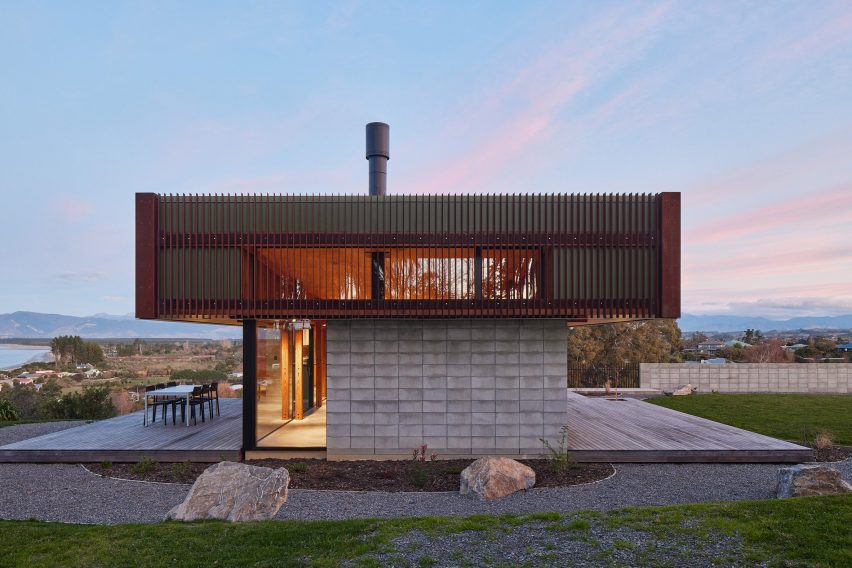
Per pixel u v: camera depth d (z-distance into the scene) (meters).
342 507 6.23
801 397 17.16
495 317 8.75
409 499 6.57
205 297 8.54
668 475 7.80
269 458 8.91
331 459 8.78
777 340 39.81
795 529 4.64
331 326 8.89
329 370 8.85
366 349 8.86
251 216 8.60
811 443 9.91
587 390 20.95
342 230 8.59
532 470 7.33
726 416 13.15
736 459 8.62
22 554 4.59
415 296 8.62
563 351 8.88
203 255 8.56
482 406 8.84
